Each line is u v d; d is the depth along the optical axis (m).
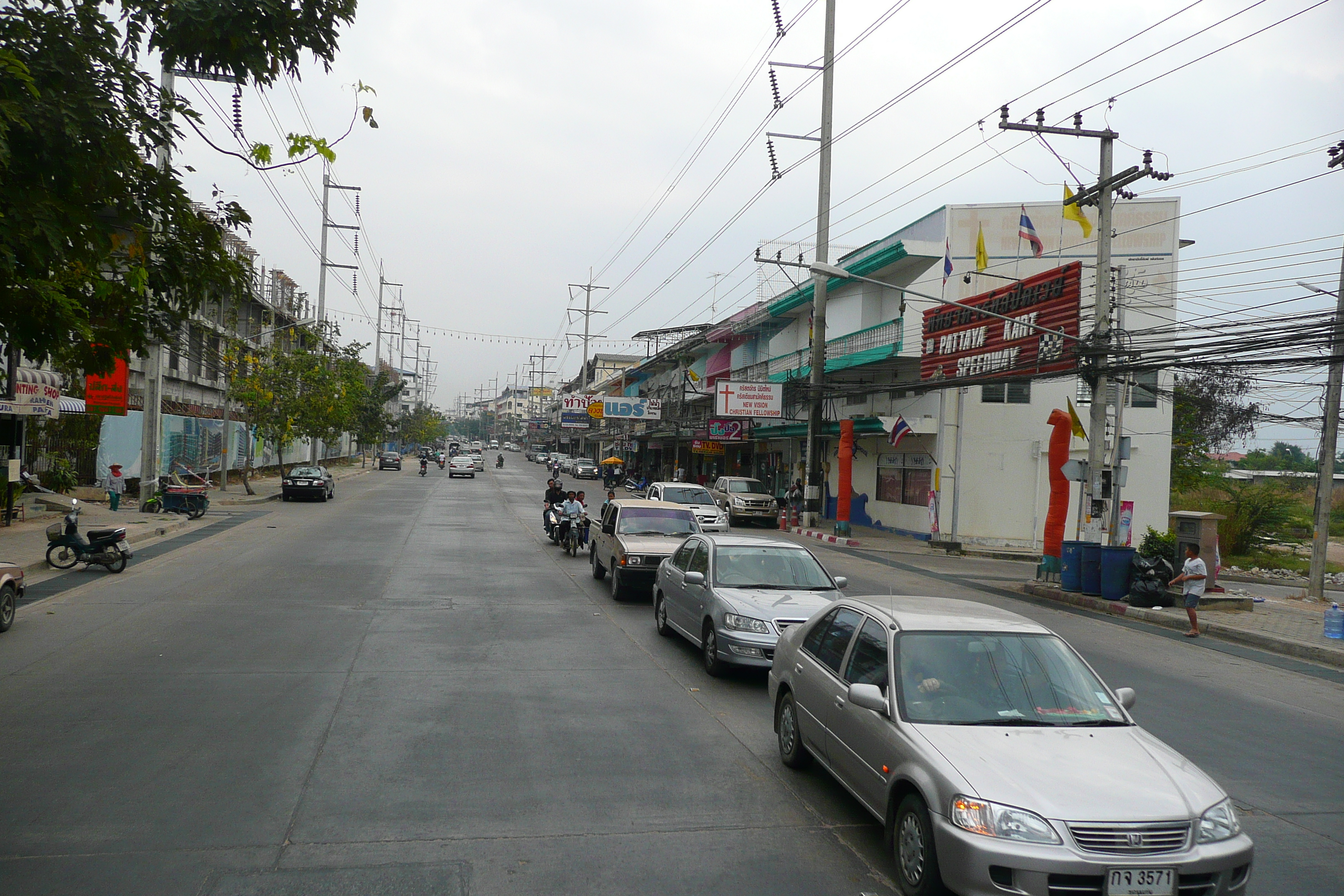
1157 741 5.16
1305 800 6.71
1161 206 28.08
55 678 9.02
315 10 6.90
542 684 9.26
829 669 6.29
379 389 77.12
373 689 8.83
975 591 19.41
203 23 6.59
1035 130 17.84
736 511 34.47
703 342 52.84
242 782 6.19
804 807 6.04
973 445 29.27
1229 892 4.31
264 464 54.22
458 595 15.04
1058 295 20.48
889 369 32.53
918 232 31.06
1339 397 19.64
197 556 19.27
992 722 5.14
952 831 4.37
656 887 4.80
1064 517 20.05
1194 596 14.82
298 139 7.49
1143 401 28.83
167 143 6.93
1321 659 13.02
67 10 6.67
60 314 6.04
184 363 40.31
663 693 9.04
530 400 170.12
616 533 15.75
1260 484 50.66
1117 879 4.13
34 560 17.19
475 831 5.47
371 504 36.97
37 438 27.69
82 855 5.00
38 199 5.78
